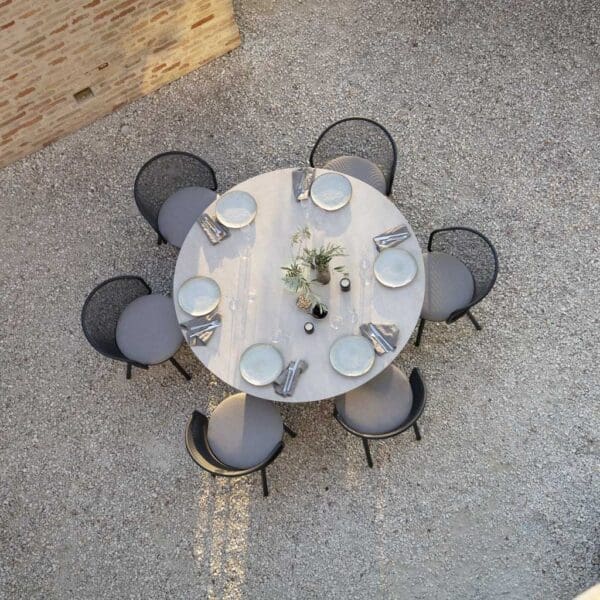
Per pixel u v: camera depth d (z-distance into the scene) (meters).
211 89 5.86
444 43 5.87
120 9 5.04
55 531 4.95
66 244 5.55
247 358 4.38
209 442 4.66
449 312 4.75
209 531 4.90
